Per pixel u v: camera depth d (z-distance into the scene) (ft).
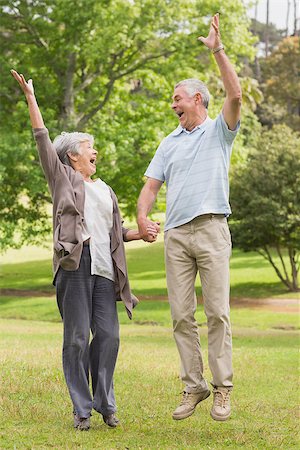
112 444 17.03
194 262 18.97
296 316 84.89
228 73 18.13
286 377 30.07
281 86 194.70
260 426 19.71
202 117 19.13
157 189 19.57
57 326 71.97
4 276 128.36
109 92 102.32
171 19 98.43
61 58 103.40
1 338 47.98
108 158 95.96
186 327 18.78
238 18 101.04
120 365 30.78
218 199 18.69
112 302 19.11
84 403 18.53
